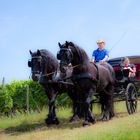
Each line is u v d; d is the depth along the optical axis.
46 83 15.98
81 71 14.80
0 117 22.56
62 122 17.27
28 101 23.25
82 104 16.50
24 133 15.65
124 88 17.61
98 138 11.62
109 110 16.36
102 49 16.98
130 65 17.88
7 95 22.88
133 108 17.56
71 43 14.77
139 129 12.08
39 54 15.46
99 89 15.65
